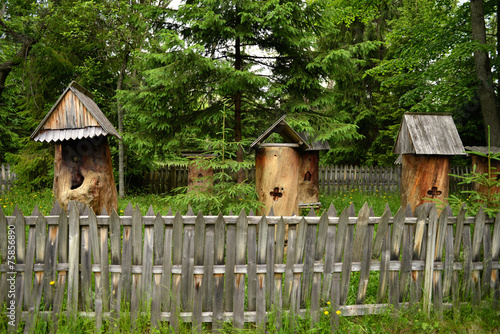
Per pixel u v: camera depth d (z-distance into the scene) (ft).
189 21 24.30
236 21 25.23
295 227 10.81
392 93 50.14
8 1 37.73
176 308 10.31
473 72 34.47
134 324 10.33
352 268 11.14
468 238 11.69
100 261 10.47
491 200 12.69
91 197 16.24
